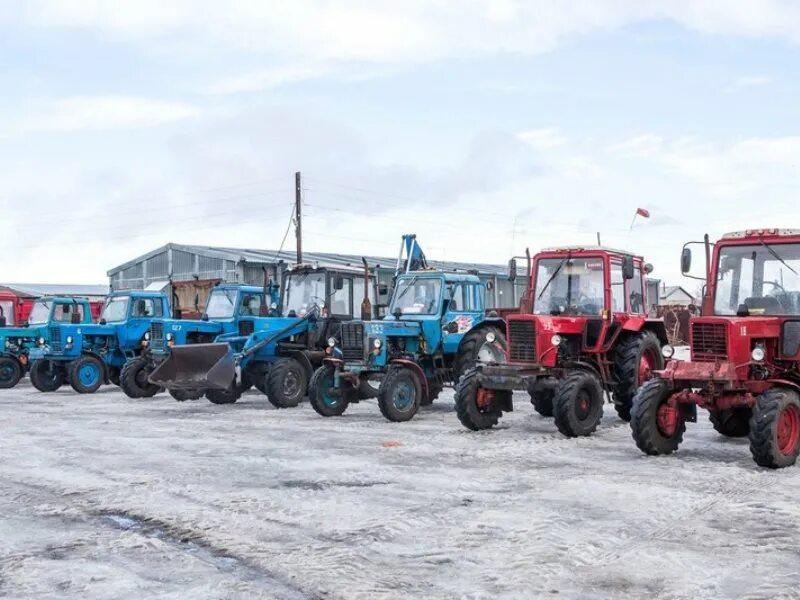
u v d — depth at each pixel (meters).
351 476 7.89
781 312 8.72
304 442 10.14
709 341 8.70
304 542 5.66
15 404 15.70
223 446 9.89
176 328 15.90
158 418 12.97
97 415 13.55
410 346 13.11
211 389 14.59
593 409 10.38
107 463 8.80
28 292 39.62
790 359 8.42
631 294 11.92
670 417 8.91
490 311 15.54
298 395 14.47
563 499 6.80
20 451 9.72
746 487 7.21
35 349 18.58
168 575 5.02
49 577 4.98
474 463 8.52
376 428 11.39
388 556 5.31
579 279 11.34
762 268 8.89
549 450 9.27
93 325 18.56
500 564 5.11
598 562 5.14
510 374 10.58
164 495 7.16
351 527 6.01
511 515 6.29
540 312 11.52
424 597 4.56
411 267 17.48
